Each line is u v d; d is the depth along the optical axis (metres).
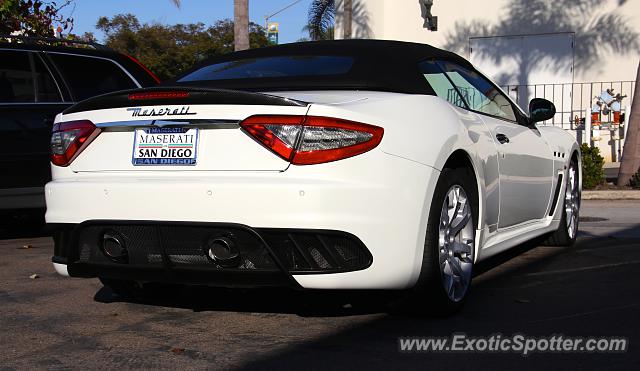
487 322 4.14
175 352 3.62
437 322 4.14
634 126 11.50
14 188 6.65
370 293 4.13
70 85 7.01
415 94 4.24
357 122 3.63
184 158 3.78
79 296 4.82
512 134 5.19
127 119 3.90
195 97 3.76
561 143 6.30
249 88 4.48
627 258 6.08
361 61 4.48
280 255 3.59
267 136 3.62
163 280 3.83
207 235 3.65
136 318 4.27
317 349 3.66
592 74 17.20
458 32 18.34
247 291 4.83
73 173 4.09
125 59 7.47
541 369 3.39
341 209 3.53
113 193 3.81
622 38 16.89
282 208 3.52
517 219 5.39
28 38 7.03
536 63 17.70
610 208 9.83
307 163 3.57
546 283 5.17
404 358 3.53
